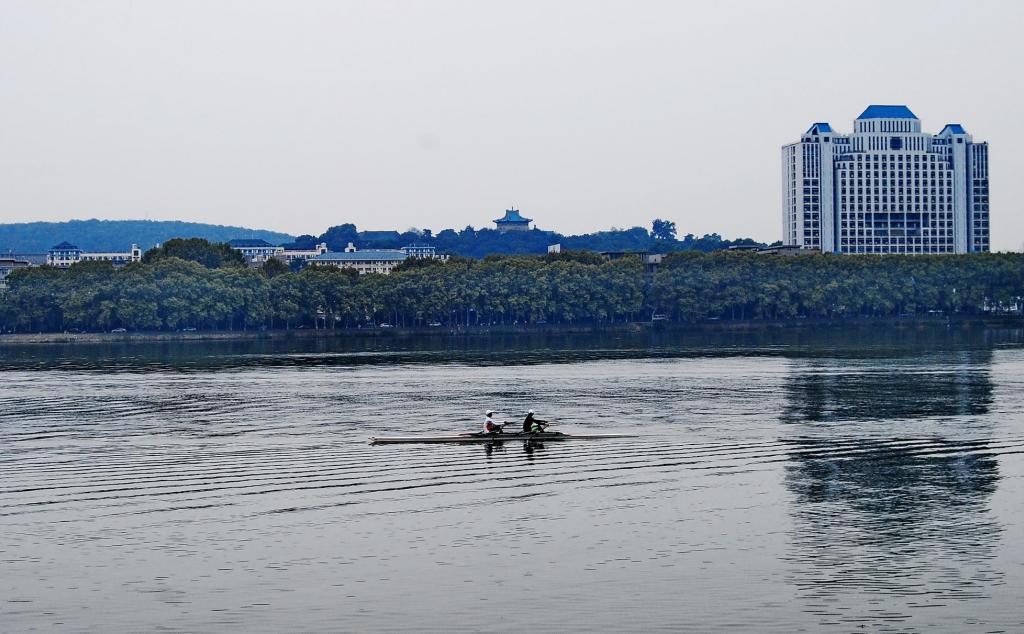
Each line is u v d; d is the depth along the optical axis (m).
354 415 158.38
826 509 94.31
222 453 123.81
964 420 144.00
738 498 98.56
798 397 173.38
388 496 100.69
